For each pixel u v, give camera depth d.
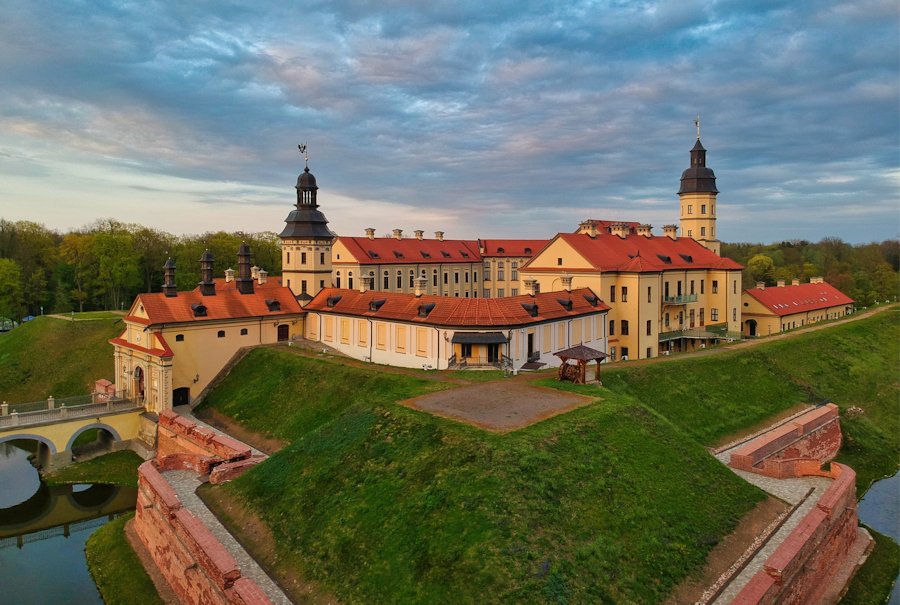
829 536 31.75
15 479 51.25
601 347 65.12
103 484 48.44
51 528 42.12
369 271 94.06
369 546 28.02
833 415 52.31
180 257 115.69
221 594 25.73
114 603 31.89
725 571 27.52
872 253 168.88
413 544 26.91
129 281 107.69
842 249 185.38
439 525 27.14
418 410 37.78
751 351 64.00
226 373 60.91
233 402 55.44
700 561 27.78
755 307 89.56
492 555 24.89
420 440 33.75
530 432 33.12
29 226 117.56
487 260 113.62
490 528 26.19
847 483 35.34
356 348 61.59
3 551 38.75
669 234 87.19
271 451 45.53
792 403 55.53
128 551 36.28
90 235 113.56
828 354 70.00
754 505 33.34
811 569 29.00
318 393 51.34
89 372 72.06
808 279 145.25
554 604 23.25
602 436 34.25
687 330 77.56
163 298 58.66
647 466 32.91
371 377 50.16
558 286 71.44
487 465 29.83
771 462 38.78
